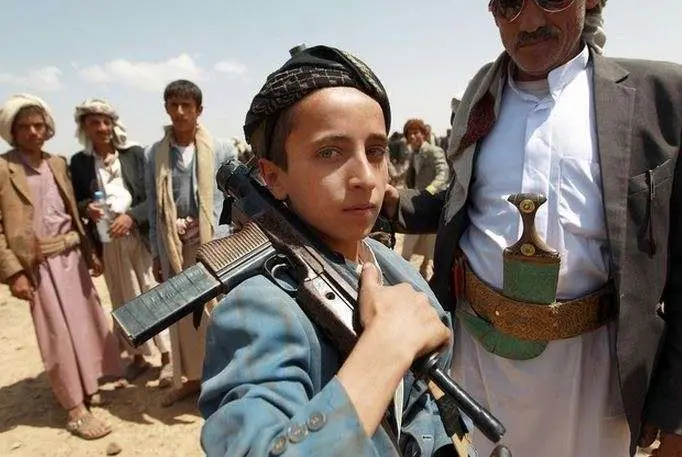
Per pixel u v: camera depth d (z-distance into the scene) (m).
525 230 1.63
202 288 0.89
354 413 0.69
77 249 3.86
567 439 1.81
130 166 4.21
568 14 1.60
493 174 1.86
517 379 1.83
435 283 2.07
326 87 0.88
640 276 1.60
